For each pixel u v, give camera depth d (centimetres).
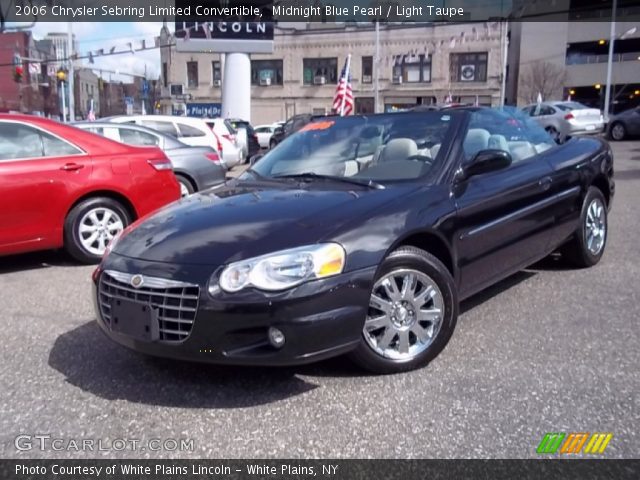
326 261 317
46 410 322
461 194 395
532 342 393
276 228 335
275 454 279
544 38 4509
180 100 4156
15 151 591
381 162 429
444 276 359
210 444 288
